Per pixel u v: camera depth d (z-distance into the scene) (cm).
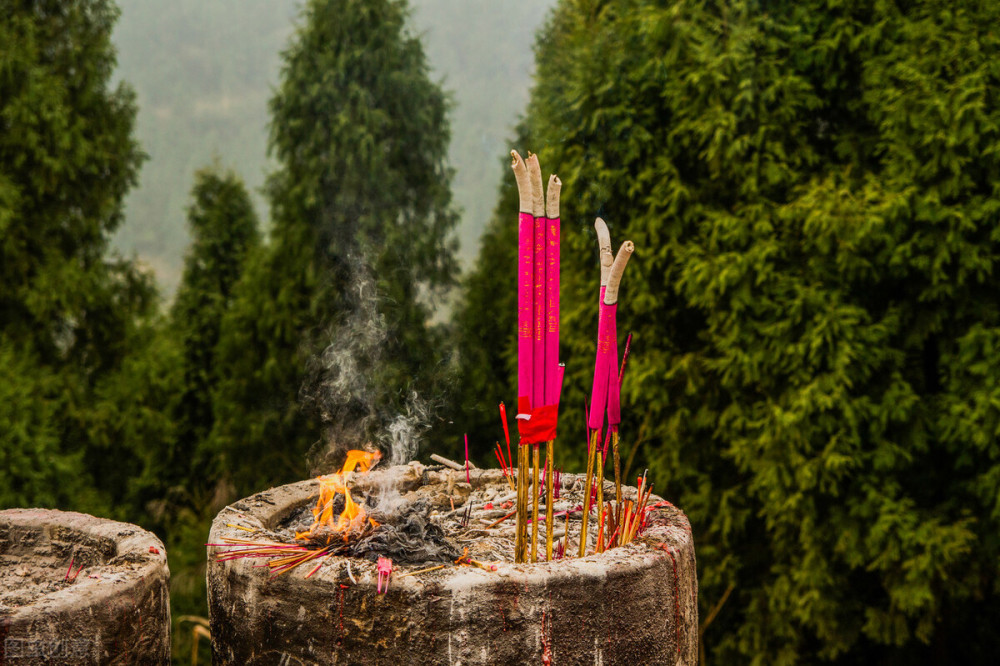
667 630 165
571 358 507
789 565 440
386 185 677
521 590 148
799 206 411
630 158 464
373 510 193
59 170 784
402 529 178
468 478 238
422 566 161
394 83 688
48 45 811
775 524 434
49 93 772
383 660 148
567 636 150
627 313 480
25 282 785
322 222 690
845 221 391
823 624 427
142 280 897
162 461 939
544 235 168
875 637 427
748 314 433
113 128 854
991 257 388
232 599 165
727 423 456
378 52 682
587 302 491
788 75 429
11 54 757
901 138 400
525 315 167
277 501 212
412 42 709
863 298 420
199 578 708
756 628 449
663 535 177
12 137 765
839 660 486
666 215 456
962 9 388
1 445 675
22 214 784
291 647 155
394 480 240
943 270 402
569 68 519
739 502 454
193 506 920
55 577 189
